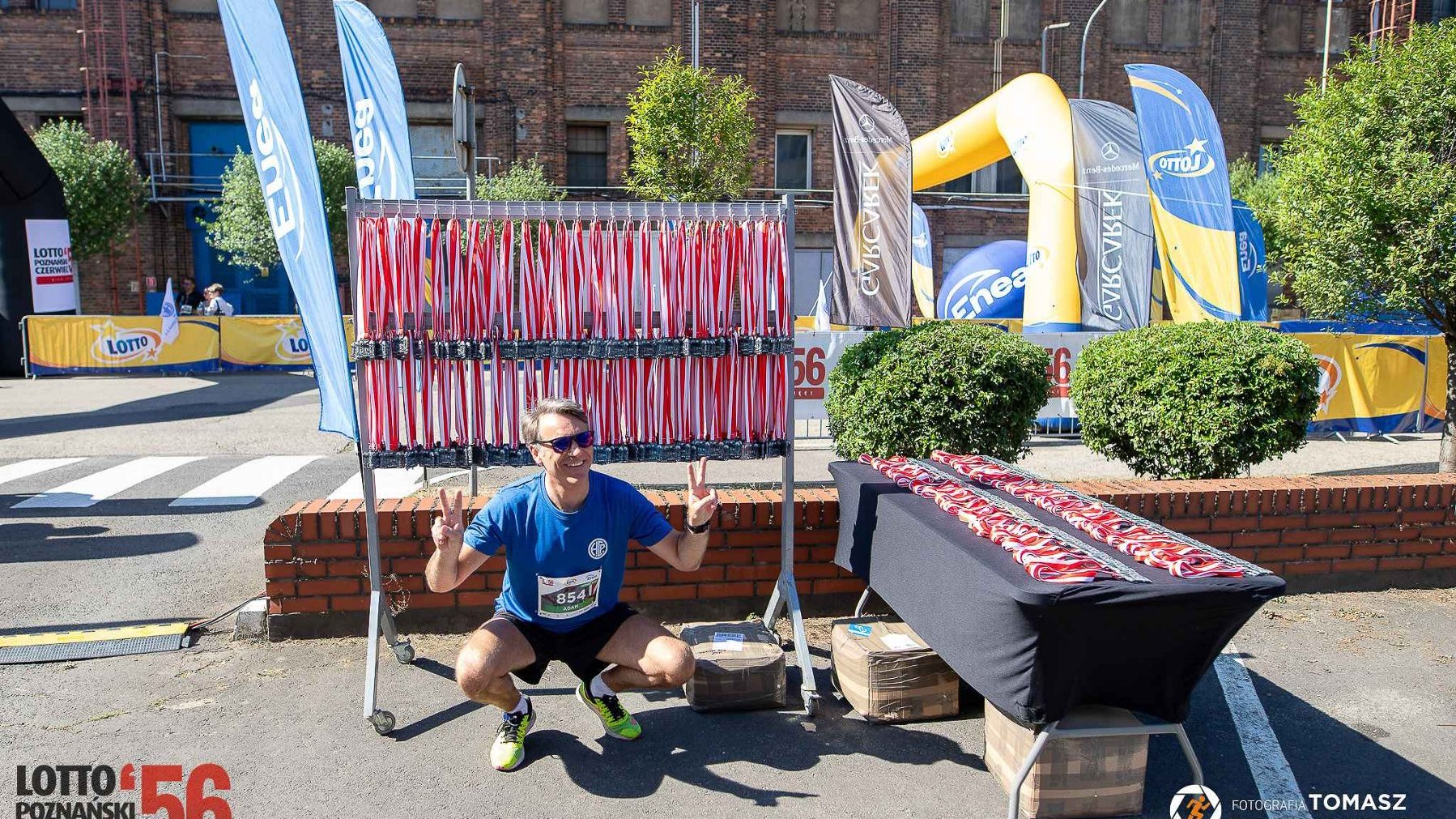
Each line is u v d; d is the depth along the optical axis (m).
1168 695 3.12
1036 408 5.88
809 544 4.91
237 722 3.87
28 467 9.14
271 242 21.06
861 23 23.72
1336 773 3.56
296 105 4.50
